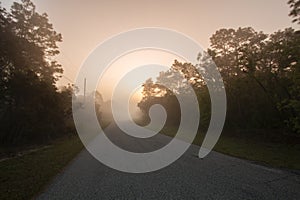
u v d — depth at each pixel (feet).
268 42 87.30
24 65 82.02
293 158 46.32
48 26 92.53
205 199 23.12
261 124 86.69
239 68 88.33
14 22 81.82
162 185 28.17
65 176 32.83
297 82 61.31
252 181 29.30
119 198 23.81
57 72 100.01
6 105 76.18
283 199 22.86
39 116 81.10
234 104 100.94
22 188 26.66
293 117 67.72
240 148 60.85
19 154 55.52
